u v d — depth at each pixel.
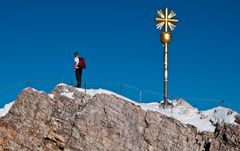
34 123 44.12
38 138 43.72
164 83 51.16
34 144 43.53
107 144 43.44
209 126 45.94
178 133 44.53
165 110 48.84
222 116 46.28
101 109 44.44
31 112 44.44
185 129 44.81
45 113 44.44
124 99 45.66
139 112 45.00
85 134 43.47
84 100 45.78
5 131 43.78
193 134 44.81
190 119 46.97
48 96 45.34
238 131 44.12
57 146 43.56
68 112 44.78
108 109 44.50
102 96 45.03
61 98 45.53
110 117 44.22
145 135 44.12
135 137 43.94
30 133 43.84
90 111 44.22
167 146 43.94
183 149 43.97
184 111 48.34
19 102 44.84
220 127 45.06
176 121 45.03
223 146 43.97
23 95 45.06
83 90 46.97
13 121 44.19
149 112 45.06
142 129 44.38
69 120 44.06
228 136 44.16
